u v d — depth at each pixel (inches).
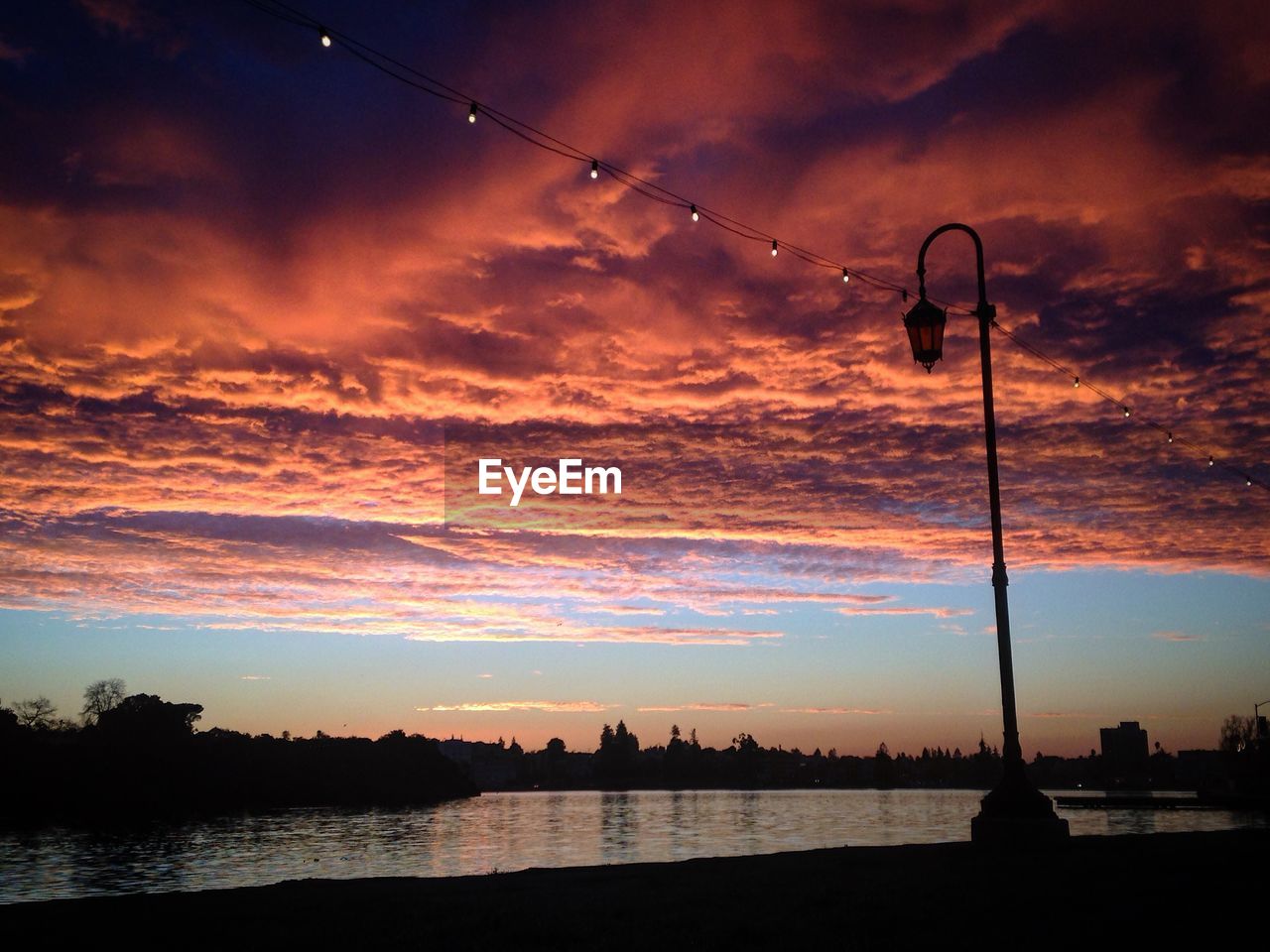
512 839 2731.3
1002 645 520.7
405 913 356.5
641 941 292.2
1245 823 3147.1
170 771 4690.0
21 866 2070.6
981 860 463.8
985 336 553.9
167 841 2883.9
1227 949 271.7
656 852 2031.3
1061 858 461.7
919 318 566.3
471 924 326.3
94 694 4766.2
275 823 4003.4
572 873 504.1
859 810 5359.3
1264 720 5231.3
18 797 3978.8
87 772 4365.2
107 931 326.0
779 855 557.3
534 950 284.7
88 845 2711.6
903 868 453.1
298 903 388.8
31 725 4505.4
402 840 2802.7
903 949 275.3
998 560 528.4
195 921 345.4
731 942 289.9
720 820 3978.8
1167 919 309.4
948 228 576.7
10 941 309.9
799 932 300.7
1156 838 563.5
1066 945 277.9
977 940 285.1
